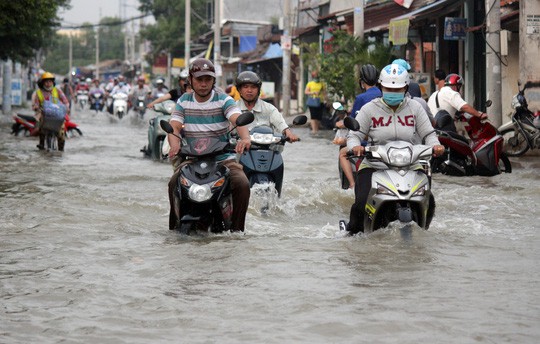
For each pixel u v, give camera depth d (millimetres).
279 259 12672
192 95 15781
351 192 20531
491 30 34469
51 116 34875
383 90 15086
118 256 12906
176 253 13172
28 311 9781
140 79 72500
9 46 66500
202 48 126000
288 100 69188
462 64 46688
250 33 111188
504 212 18391
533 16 34250
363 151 14695
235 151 15250
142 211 18031
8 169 26781
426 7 44750
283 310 9758
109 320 9406
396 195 14328
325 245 13867
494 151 26609
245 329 9023
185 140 15812
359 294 10445
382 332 8867
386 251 13227
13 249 13430
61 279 11359
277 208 18969
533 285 10984
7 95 75250
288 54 68750
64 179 24016
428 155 14656
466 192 21828
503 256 12930
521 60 34344
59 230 15188
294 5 89125
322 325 9109
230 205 15320
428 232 14656
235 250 13422
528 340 8562
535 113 33938
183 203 15125
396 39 46344
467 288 10789
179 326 9164
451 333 8812
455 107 26703
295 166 29328
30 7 48719
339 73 51000
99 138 45719
